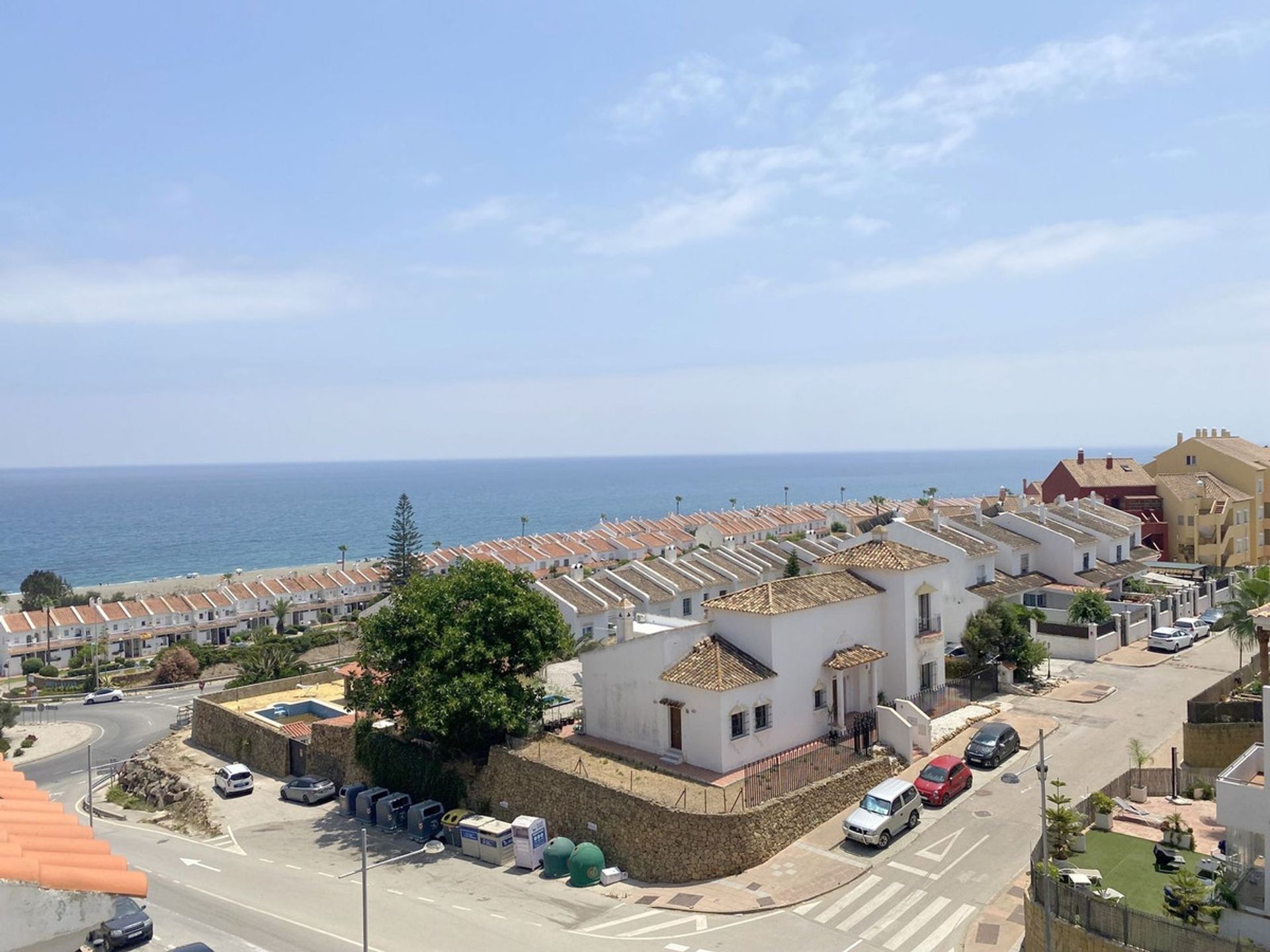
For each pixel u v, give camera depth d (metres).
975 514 73.69
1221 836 32.31
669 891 33.16
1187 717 44.16
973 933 28.03
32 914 10.73
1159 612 65.62
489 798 42.44
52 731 74.31
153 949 30.62
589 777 38.66
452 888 35.31
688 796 36.06
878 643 47.03
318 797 48.66
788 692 42.09
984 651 52.50
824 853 34.44
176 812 50.38
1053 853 29.97
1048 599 65.69
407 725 48.31
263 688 67.69
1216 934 22.42
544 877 36.03
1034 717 47.22
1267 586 47.00
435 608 44.97
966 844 34.22
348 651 101.38
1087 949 24.17
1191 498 90.56
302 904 34.41
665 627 46.94
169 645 110.19
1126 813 34.69
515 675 44.81
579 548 137.38
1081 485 93.81
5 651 107.00
